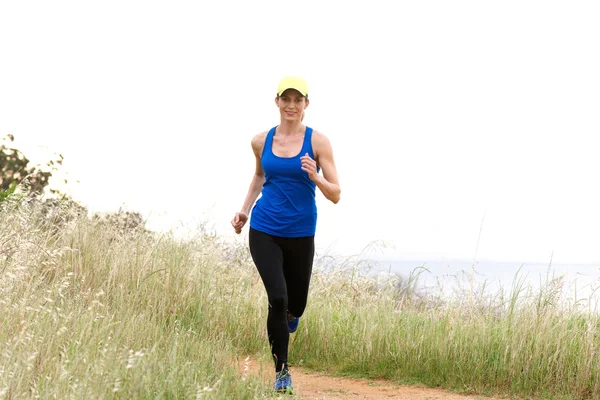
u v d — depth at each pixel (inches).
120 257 396.8
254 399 244.4
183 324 368.5
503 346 328.8
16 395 193.9
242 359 353.4
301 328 380.2
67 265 373.7
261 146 304.8
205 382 238.2
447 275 387.2
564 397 306.7
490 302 363.6
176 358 254.1
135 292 370.6
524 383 315.9
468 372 327.6
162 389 213.9
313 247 304.3
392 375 345.7
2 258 315.3
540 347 322.0
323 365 366.9
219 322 383.6
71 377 205.5
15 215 360.2
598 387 307.1
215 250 440.5
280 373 280.4
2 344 230.1
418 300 405.1
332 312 395.5
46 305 282.4
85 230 406.3
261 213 296.8
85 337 250.5
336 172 294.4
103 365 209.3
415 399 301.3
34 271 338.0
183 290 386.6
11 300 282.0
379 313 386.0
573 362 317.4
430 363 339.6
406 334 360.2
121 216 443.5
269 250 292.8
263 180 325.1
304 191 294.2
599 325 339.3
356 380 339.9
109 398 198.4
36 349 229.1
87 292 343.6
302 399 278.5
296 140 294.4
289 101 290.4
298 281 306.5
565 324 330.6
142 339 291.9
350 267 440.5
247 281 428.1
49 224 403.5
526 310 340.8
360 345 362.6
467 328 346.3
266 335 383.2
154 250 410.0
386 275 429.7
